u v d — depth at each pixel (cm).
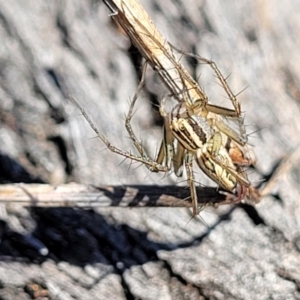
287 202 15
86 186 14
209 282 15
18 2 17
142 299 14
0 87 16
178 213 15
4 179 15
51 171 15
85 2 17
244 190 14
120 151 14
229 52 16
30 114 16
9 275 14
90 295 14
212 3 17
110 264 15
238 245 15
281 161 15
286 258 15
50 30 17
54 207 15
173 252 15
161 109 14
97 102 16
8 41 16
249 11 17
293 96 16
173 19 17
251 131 16
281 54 17
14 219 15
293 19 17
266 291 14
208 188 14
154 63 14
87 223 15
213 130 14
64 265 15
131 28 13
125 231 15
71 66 16
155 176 15
